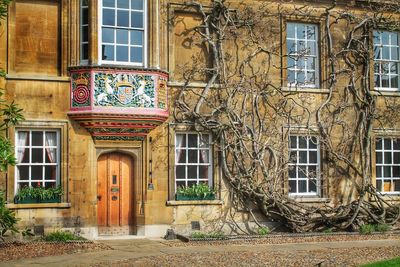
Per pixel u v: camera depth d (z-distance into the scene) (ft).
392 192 63.05
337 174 60.23
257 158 56.65
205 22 56.29
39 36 51.98
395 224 60.64
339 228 58.49
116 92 51.03
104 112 50.44
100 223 52.75
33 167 51.47
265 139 57.72
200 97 55.57
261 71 58.23
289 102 58.90
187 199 54.90
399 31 64.34
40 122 50.80
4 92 50.08
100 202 52.85
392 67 64.13
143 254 43.39
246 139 56.65
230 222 56.08
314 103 59.93
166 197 54.19
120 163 53.62
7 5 46.57
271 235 53.52
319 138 59.72
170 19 55.26
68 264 38.81
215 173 56.08
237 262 39.60
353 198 60.54
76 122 51.72
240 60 57.52
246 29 58.03
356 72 61.87
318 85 60.70
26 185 51.24
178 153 55.88
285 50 59.36
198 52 56.54
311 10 60.49
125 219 53.47
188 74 55.93
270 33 58.90
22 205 49.90
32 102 50.78
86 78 50.96
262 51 58.44
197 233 52.90
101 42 51.70
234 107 56.80
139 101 51.60
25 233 47.73
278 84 58.80
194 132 56.08
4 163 41.98
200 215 55.21
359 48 61.98
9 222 45.32
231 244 49.52
